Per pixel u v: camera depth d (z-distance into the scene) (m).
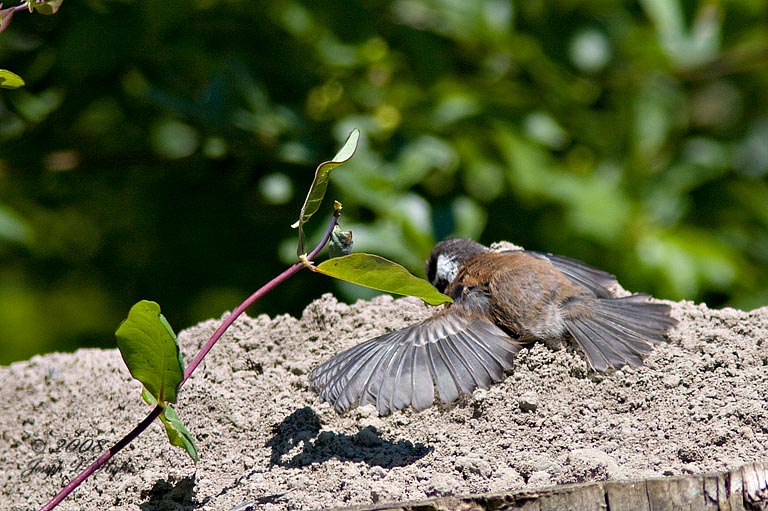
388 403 6.92
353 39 12.02
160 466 7.68
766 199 14.32
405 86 12.79
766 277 13.97
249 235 12.94
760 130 15.21
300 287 12.43
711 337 8.02
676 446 6.94
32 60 11.93
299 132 11.57
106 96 12.28
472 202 11.72
